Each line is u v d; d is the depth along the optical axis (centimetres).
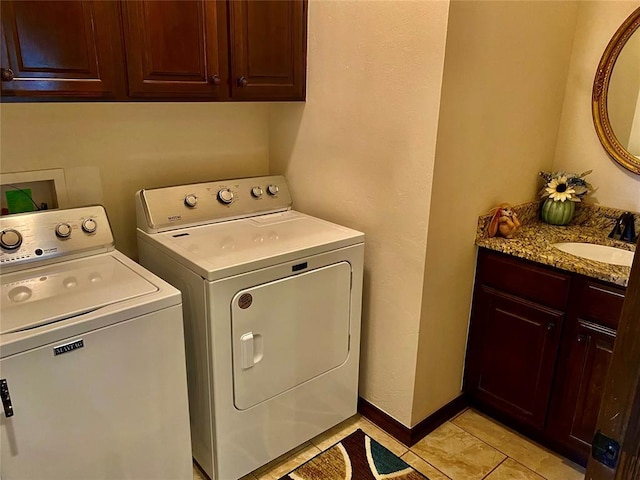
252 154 253
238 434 181
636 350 65
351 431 222
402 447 212
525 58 201
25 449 131
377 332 216
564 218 231
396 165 190
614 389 68
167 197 202
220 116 236
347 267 199
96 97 162
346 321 207
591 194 232
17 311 138
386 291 207
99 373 141
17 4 141
